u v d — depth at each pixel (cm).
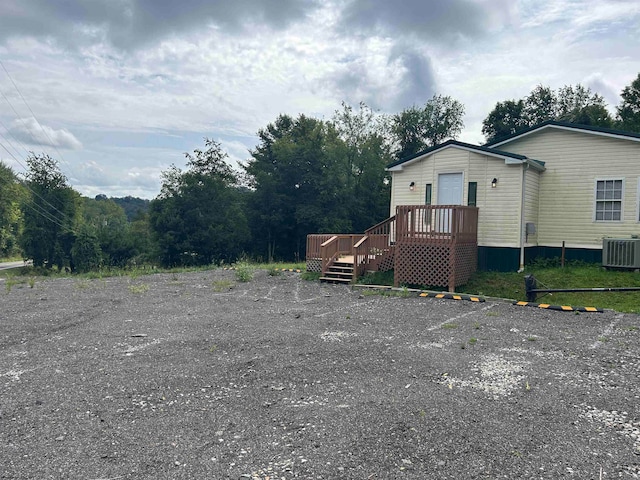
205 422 404
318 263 1591
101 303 1076
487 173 1378
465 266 1241
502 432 381
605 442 363
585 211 1405
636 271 1206
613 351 632
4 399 462
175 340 705
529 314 895
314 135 3866
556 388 487
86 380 520
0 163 6172
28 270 3838
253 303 1052
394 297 1115
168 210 3638
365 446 357
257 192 3722
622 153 1342
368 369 555
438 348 650
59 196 4078
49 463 331
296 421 405
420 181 1527
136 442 365
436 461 334
